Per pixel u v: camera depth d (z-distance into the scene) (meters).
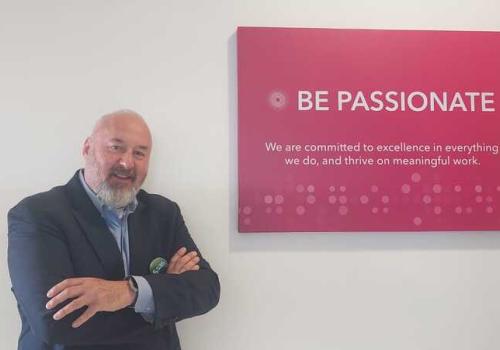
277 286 1.77
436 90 1.79
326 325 1.77
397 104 1.78
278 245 1.77
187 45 1.77
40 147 1.72
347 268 1.79
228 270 1.76
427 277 1.81
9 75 1.71
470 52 1.81
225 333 1.75
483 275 1.83
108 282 1.31
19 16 1.73
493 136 1.80
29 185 1.71
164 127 1.75
